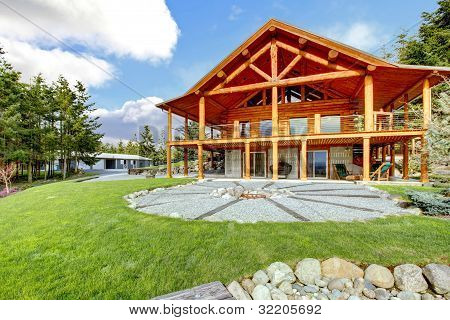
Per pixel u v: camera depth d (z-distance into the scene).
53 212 5.31
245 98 16.80
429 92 10.05
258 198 7.69
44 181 21.03
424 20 21.11
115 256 3.06
